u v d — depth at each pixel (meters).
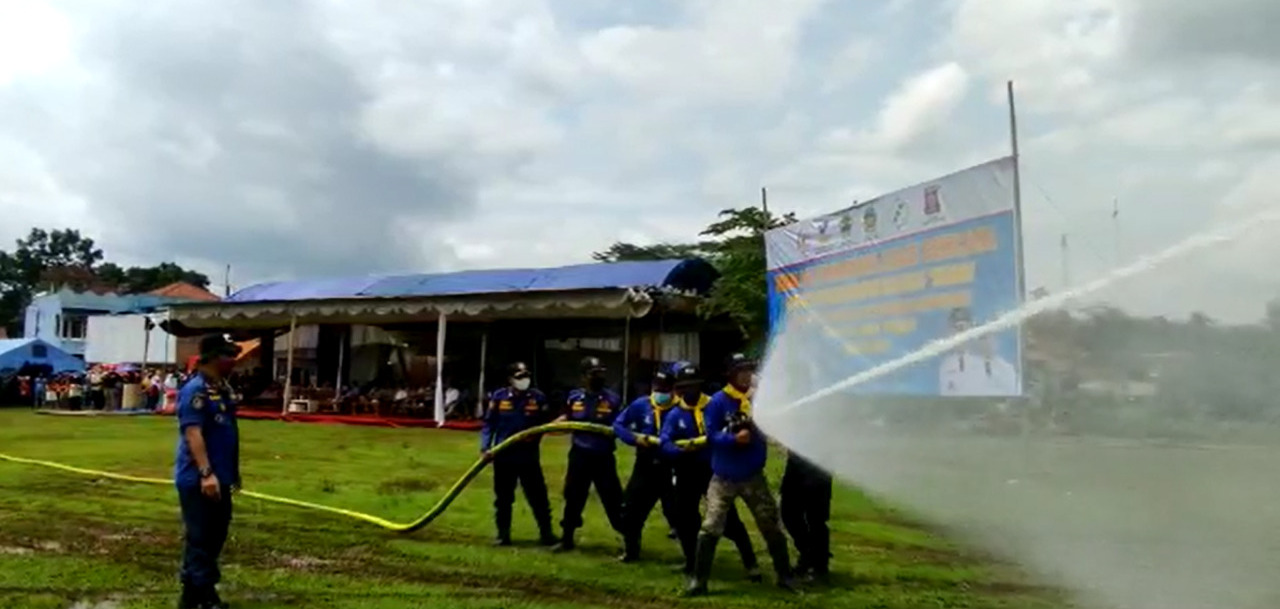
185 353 40.69
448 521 10.90
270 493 12.99
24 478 14.81
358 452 19.02
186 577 6.85
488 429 9.70
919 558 8.81
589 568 8.49
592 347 27.30
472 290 28.09
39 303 57.41
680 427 7.98
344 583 7.91
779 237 20.00
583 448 9.23
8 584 7.78
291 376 30.70
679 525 8.04
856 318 16.89
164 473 15.41
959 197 14.23
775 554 7.69
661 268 25.69
